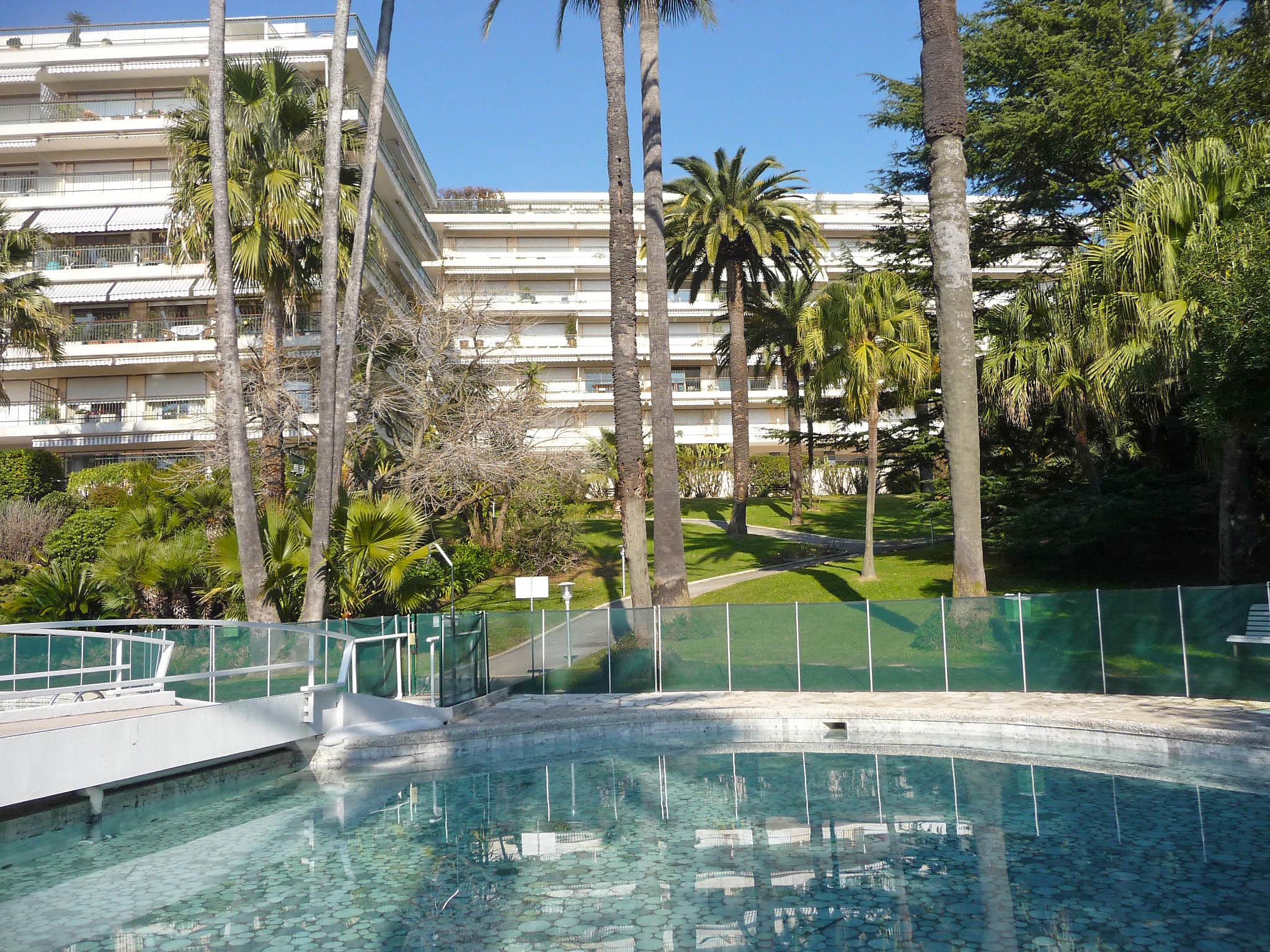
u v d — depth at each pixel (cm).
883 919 652
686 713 1534
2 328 2603
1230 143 2031
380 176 4112
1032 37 2808
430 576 2547
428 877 803
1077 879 730
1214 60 2539
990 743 1376
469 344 3456
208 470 2752
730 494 5219
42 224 3625
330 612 1712
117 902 758
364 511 1678
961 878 741
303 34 3681
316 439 2736
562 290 5953
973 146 2983
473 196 6388
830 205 6225
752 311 4281
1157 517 2441
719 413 6000
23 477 2953
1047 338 2253
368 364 2722
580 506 3856
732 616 1848
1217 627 1469
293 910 723
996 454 2869
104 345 3566
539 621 1923
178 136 2256
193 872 842
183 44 3694
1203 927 616
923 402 3291
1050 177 2986
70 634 1045
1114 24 2702
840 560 3134
